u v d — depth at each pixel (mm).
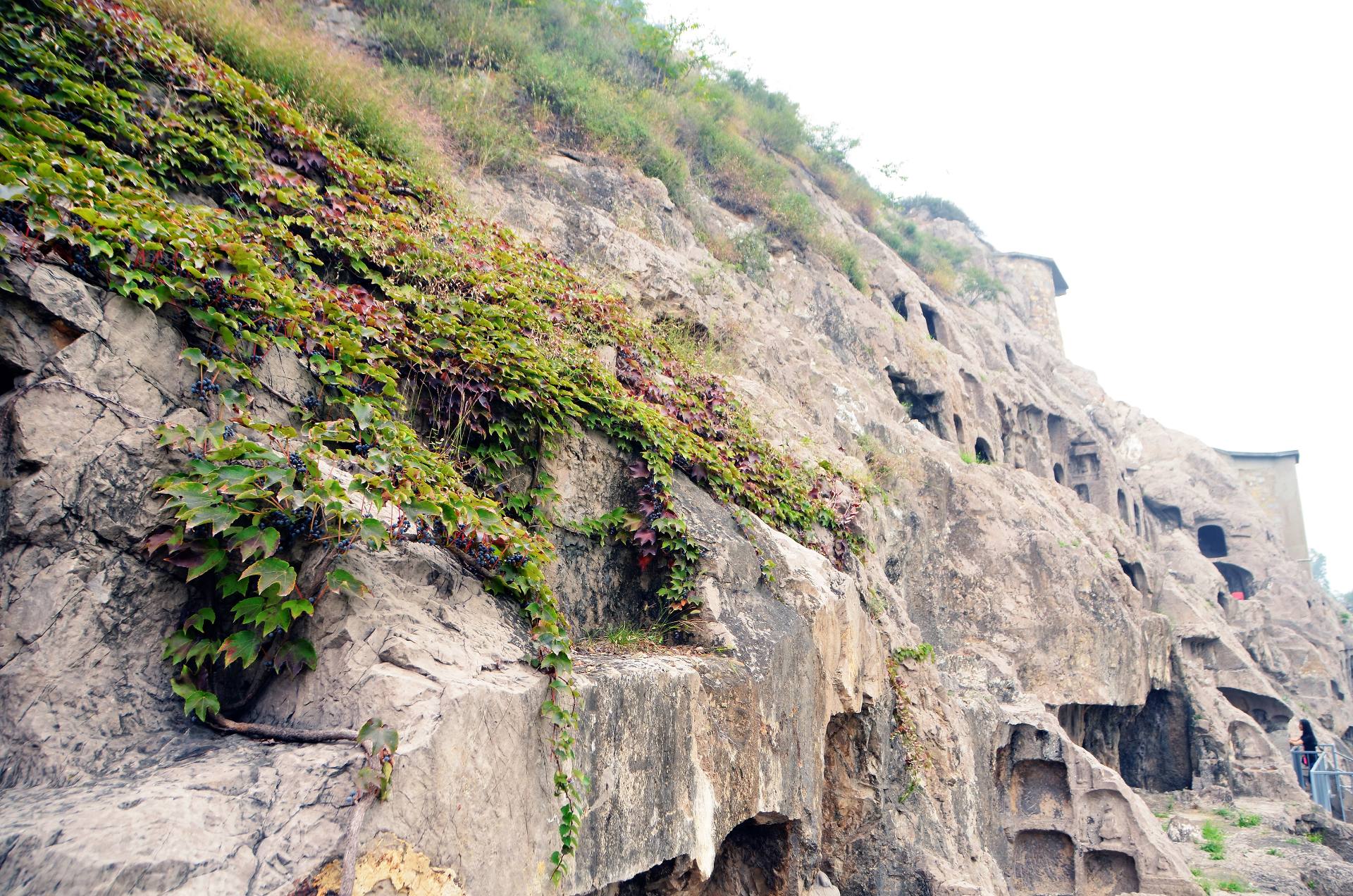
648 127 17219
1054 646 16391
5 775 3432
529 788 4355
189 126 6578
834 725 9055
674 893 5809
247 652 3988
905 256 30766
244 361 4977
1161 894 13039
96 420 4074
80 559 3869
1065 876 13727
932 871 9227
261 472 4113
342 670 4070
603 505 7113
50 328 4133
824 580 8055
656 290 12688
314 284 6262
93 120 6129
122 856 3025
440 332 6520
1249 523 37594
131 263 4520
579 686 4926
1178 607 24219
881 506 12844
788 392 14328
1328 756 22609
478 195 11625
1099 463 32031
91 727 3674
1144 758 21203
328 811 3475
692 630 6785
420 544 4906
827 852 8859
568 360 7332
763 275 18422
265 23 10469
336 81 9445
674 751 5570
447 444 6207
